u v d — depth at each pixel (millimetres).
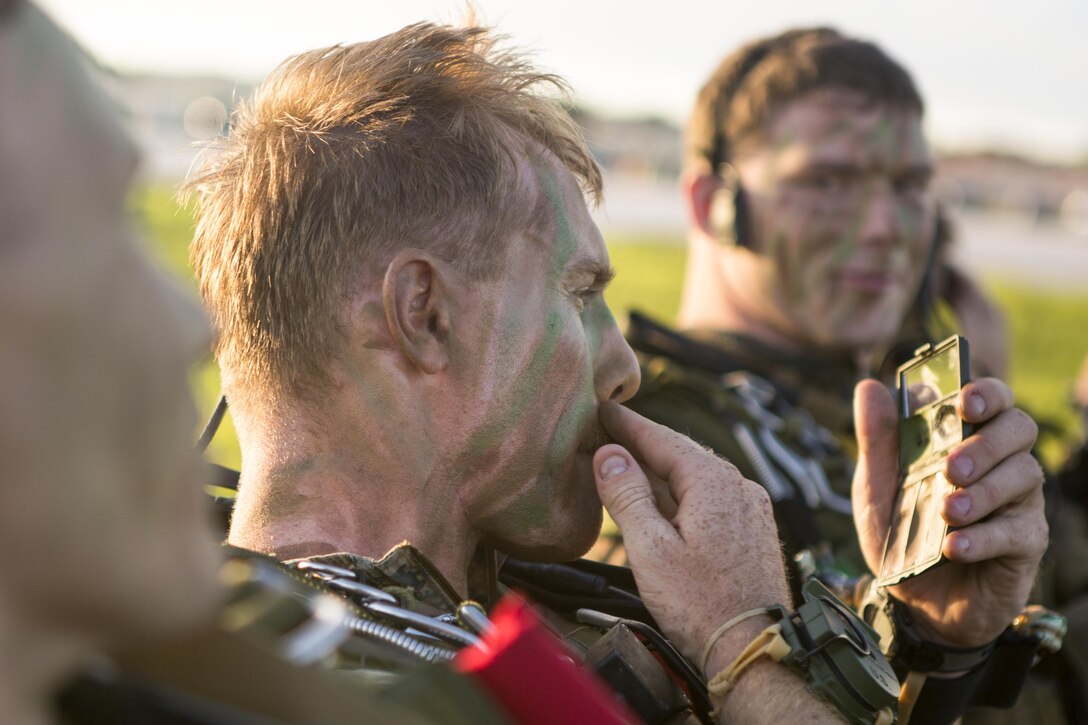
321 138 1123
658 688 1109
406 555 1051
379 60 1162
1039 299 8875
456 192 1110
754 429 1966
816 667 1143
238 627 739
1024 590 1376
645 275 8047
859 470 1493
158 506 508
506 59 1208
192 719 558
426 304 1106
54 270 470
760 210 2271
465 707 729
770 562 1211
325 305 1102
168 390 508
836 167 2229
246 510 1132
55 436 468
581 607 1337
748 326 2307
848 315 2246
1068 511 2418
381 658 894
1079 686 1964
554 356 1149
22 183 470
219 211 1156
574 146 1208
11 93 477
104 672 567
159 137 10578
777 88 2270
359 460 1117
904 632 1415
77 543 475
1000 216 24406
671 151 23734
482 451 1126
